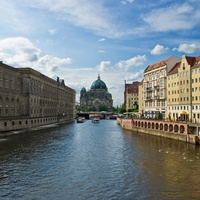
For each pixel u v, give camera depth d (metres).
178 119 89.31
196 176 35.62
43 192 29.45
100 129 111.62
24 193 29.12
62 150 55.12
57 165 41.69
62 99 183.38
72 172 37.59
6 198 27.67
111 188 30.78
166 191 29.83
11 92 100.56
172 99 97.25
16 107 106.00
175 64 103.81
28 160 44.81
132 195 28.59
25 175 35.81
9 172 37.19
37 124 120.81
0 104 91.38
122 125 121.06
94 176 35.62
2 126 84.75
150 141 69.12
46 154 50.41
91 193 29.17
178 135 69.75
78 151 54.22
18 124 97.06
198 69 81.81
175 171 38.16
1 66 91.19
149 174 36.59
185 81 88.00
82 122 170.50
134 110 171.50
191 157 47.59
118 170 38.78
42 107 134.12
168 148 57.28
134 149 56.59
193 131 68.44
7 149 54.75
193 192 29.58
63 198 27.73
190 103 84.88
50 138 75.38
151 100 117.44
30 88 113.44
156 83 112.19
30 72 112.19
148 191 29.84
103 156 49.12
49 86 149.50
